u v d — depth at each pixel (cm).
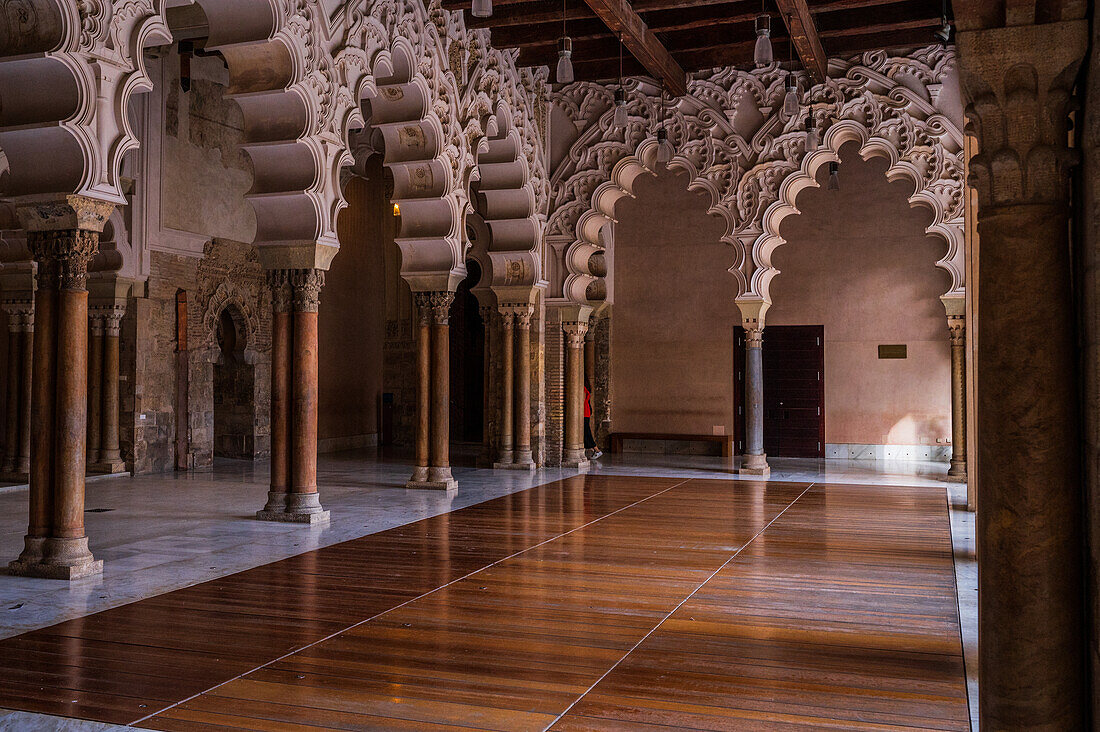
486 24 1064
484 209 1309
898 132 1140
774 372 1537
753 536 755
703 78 1223
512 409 1296
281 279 822
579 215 1288
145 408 1214
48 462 596
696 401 1580
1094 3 229
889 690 378
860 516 870
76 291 598
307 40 780
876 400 1480
